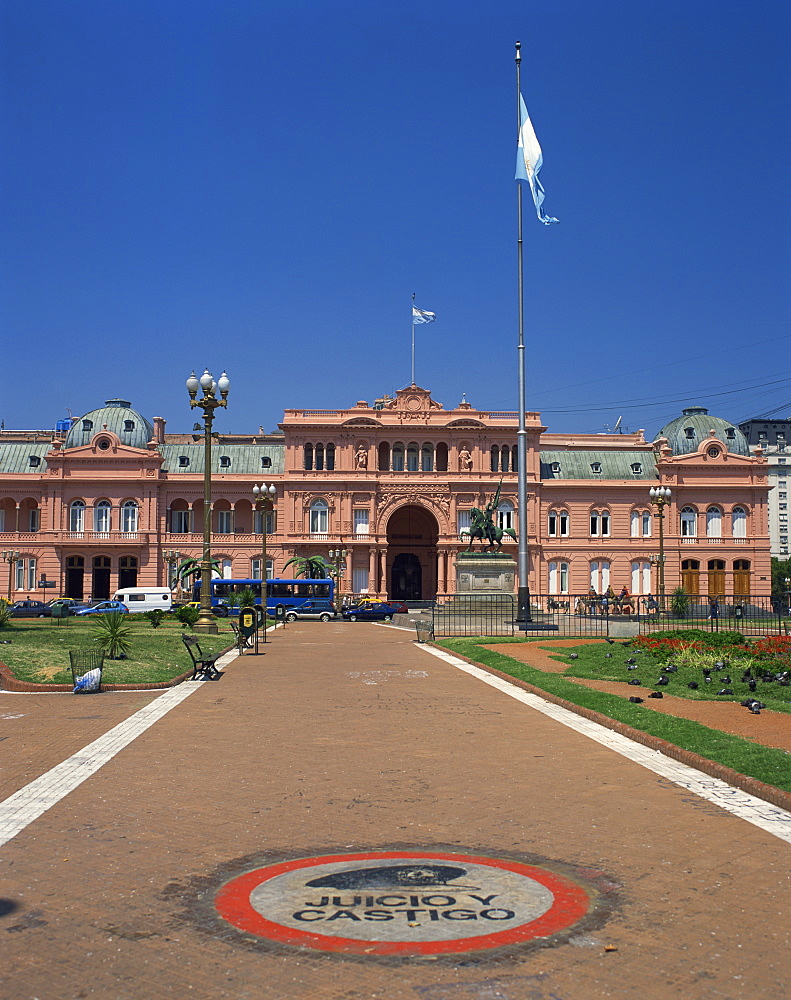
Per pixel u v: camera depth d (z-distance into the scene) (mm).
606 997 8469
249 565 107812
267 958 9242
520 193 56188
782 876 11688
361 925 10055
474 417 110000
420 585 117562
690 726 20625
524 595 54500
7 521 110438
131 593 90812
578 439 123000
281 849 12750
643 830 13688
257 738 20812
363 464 108062
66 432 132250
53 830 13578
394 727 22375
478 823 14062
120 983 8711
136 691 28375
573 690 26938
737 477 113312
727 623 57469
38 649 33719
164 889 11164
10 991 8531
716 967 9070
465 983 8719
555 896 10938
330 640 52969
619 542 111625
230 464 111562
